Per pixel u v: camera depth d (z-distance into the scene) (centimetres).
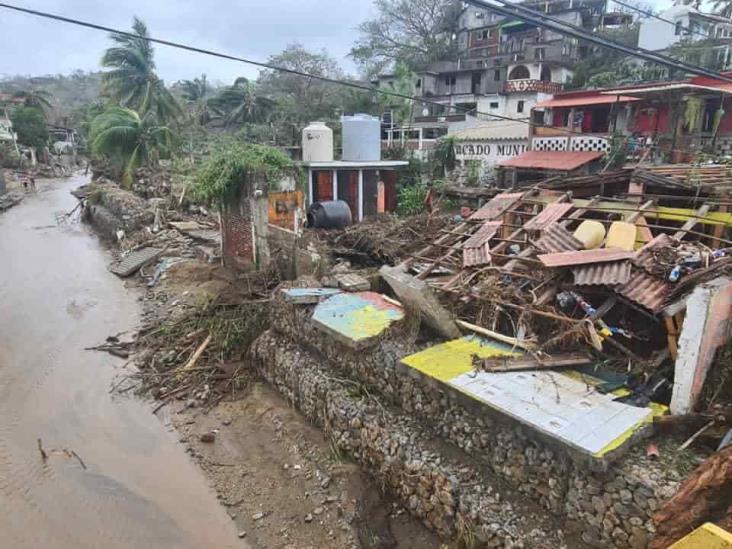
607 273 788
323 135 2255
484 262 1006
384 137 4062
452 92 4978
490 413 672
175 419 1110
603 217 1123
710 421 601
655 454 589
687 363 620
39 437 1054
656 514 525
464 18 5744
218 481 917
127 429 1080
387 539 755
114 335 1552
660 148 1988
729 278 645
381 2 5512
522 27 4941
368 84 4872
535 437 624
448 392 726
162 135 3825
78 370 1333
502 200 1270
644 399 671
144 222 2702
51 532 810
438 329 916
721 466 496
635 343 780
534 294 853
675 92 2056
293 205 1917
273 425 1061
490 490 691
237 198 1781
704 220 921
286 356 1152
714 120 2142
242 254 1825
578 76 4191
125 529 815
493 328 876
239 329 1348
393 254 1466
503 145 2925
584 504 600
